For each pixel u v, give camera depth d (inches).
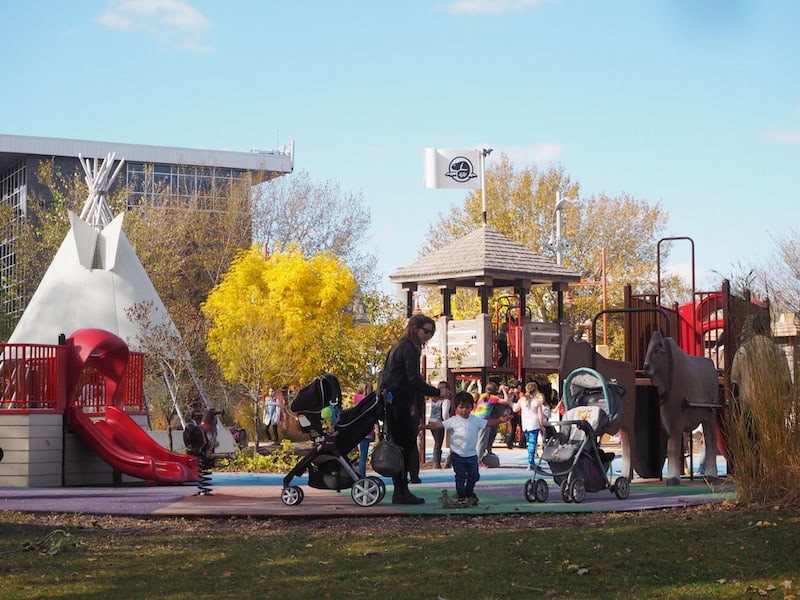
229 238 2229.3
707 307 767.7
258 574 306.8
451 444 489.1
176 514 452.1
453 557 329.4
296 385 1338.6
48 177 2151.8
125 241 1054.4
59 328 996.6
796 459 460.1
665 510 469.1
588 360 604.7
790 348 488.7
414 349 486.0
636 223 2472.9
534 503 498.3
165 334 967.0
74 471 708.7
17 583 294.0
